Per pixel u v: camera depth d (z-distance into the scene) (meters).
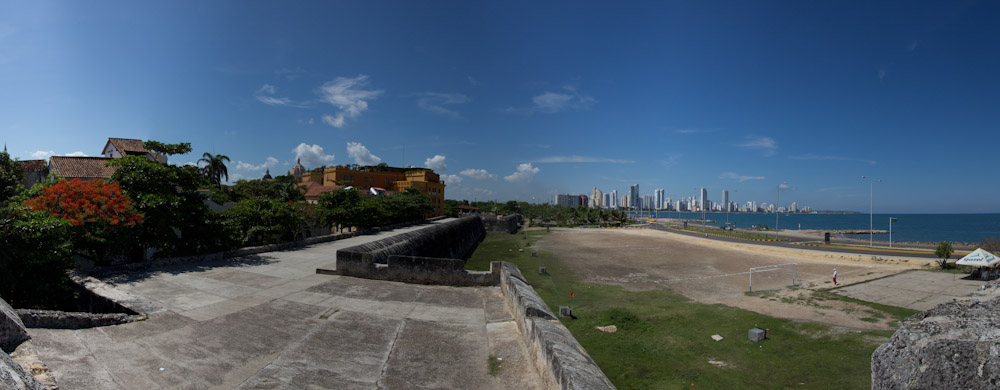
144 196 14.35
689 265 35.94
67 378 5.28
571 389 4.10
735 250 46.34
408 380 5.96
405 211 51.66
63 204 12.16
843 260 36.25
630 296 23.78
